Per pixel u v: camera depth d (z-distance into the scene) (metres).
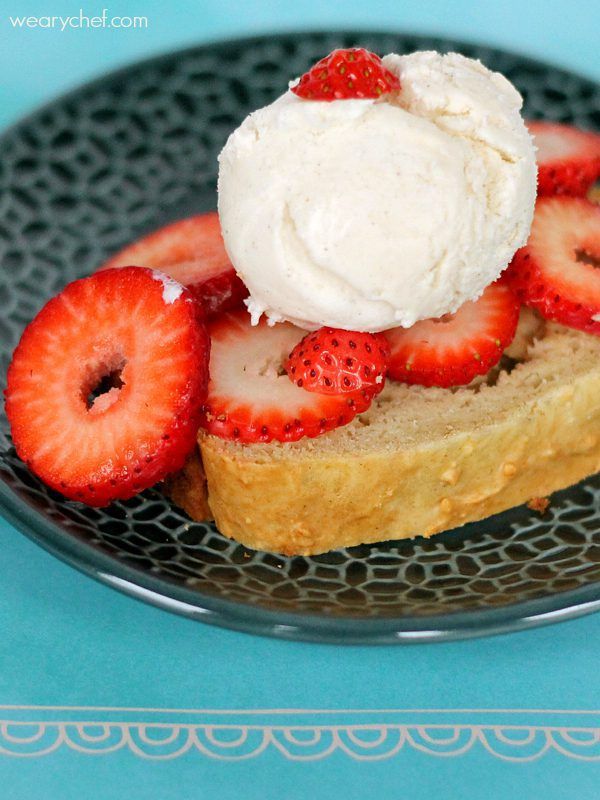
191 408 0.31
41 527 0.31
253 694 0.30
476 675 0.31
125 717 0.30
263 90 0.41
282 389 0.32
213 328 0.34
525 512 0.34
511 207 0.32
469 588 0.31
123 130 0.40
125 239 0.39
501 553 0.33
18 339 0.36
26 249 0.38
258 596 0.31
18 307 0.37
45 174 0.39
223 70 0.41
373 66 0.31
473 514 0.34
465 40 0.41
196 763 0.29
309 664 0.31
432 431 0.33
